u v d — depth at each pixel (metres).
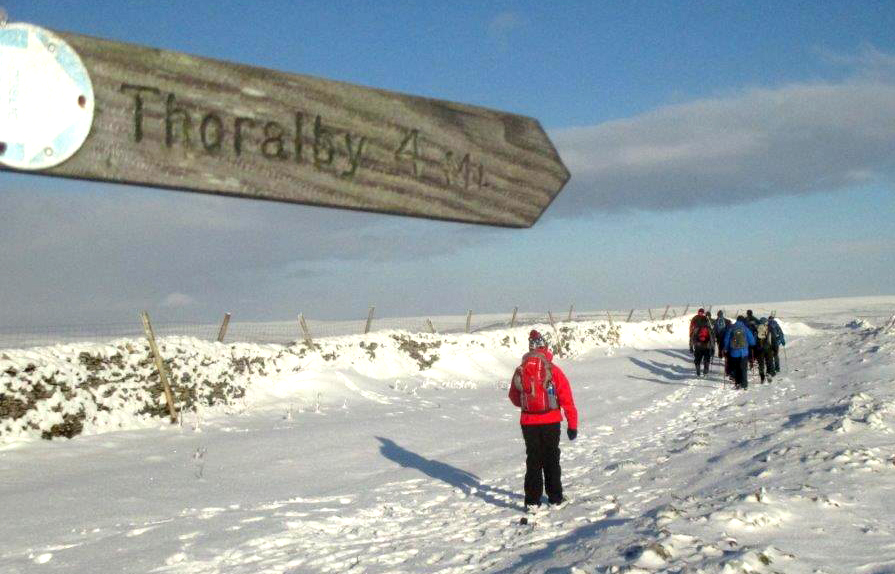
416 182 2.01
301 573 6.18
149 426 13.06
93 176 1.61
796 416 13.10
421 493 9.30
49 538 7.34
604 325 33.19
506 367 24.62
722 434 12.17
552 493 8.15
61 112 1.57
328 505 8.73
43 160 1.56
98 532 7.55
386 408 16.62
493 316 70.75
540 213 2.23
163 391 13.66
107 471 10.13
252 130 1.78
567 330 30.38
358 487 9.70
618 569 4.99
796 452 9.27
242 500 8.92
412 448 12.36
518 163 2.18
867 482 7.70
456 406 17.36
